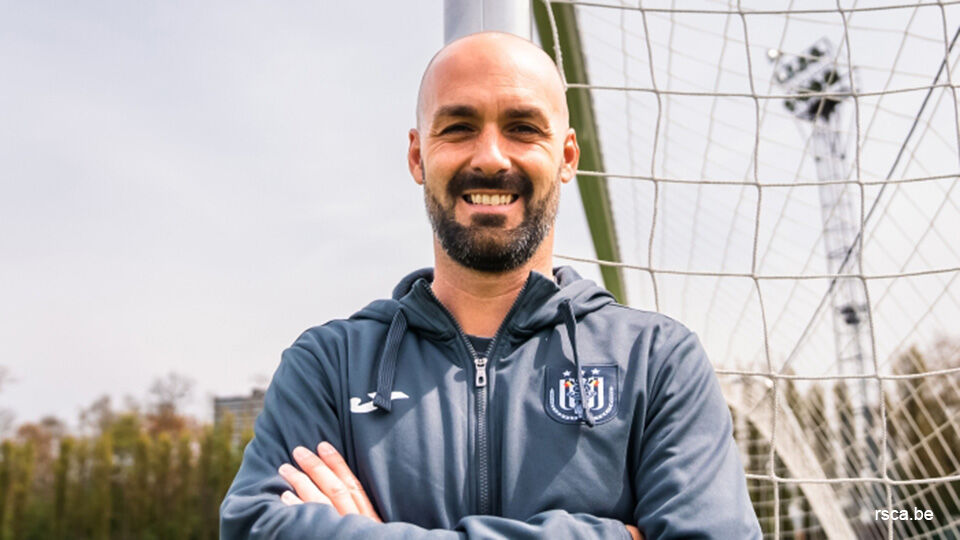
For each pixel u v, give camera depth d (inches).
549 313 52.8
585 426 48.4
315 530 41.6
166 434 1441.9
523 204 50.5
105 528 1348.4
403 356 52.2
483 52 51.1
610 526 43.1
